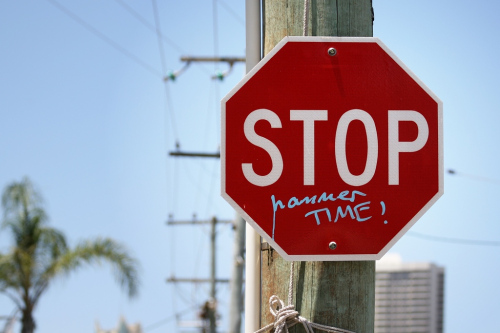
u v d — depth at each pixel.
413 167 3.61
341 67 3.67
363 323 3.60
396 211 3.59
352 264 3.61
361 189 3.59
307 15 3.76
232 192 3.57
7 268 17.42
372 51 3.69
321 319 3.58
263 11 4.00
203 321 25.41
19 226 17.88
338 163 3.61
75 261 17.36
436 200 3.60
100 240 17.50
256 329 3.90
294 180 3.59
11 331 17.69
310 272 3.61
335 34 3.79
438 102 3.65
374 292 3.69
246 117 3.62
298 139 3.62
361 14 3.85
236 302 17.17
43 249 17.91
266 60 3.66
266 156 3.60
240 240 17.14
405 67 3.67
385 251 3.57
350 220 3.58
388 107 3.65
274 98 3.63
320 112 3.63
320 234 3.57
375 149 3.62
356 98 3.65
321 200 3.58
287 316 3.57
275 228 3.57
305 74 3.66
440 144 3.63
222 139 3.60
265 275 3.76
